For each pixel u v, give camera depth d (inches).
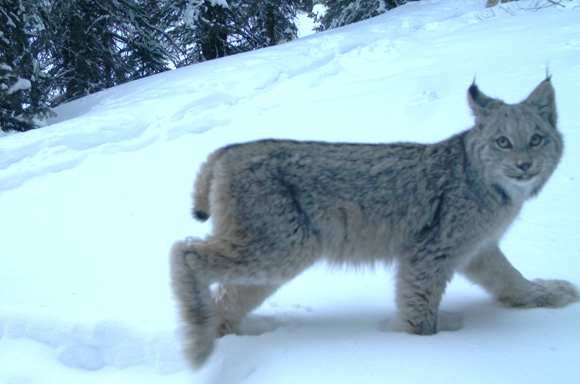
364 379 68.1
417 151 80.8
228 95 224.2
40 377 75.9
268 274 78.2
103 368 77.4
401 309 78.3
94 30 374.0
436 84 177.0
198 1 406.0
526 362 67.9
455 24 308.5
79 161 170.1
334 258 81.4
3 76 251.6
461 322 79.2
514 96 139.9
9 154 171.6
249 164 79.2
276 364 71.8
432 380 67.0
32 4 273.9
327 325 79.0
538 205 94.3
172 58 426.9
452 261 78.2
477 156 77.7
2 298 89.9
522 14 291.6
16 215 123.6
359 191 79.1
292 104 207.2
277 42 487.2
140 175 141.9
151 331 78.1
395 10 411.2
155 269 93.9
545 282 80.0
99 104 273.1
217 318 81.2
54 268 97.7
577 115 118.0
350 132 141.9
